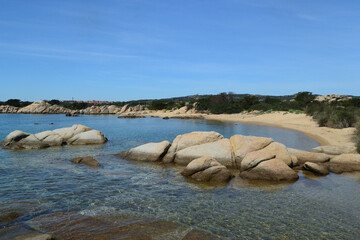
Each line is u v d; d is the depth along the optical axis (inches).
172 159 683.4
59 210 370.3
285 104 2935.5
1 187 469.7
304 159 650.2
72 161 681.6
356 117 1280.8
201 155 646.5
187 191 456.1
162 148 704.4
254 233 307.6
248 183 500.1
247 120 2485.2
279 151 609.3
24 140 917.2
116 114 4707.2
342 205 388.2
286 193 441.7
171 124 2170.3
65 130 1061.1
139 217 349.4
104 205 390.6
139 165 652.1
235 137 663.8
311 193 440.8
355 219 342.0
